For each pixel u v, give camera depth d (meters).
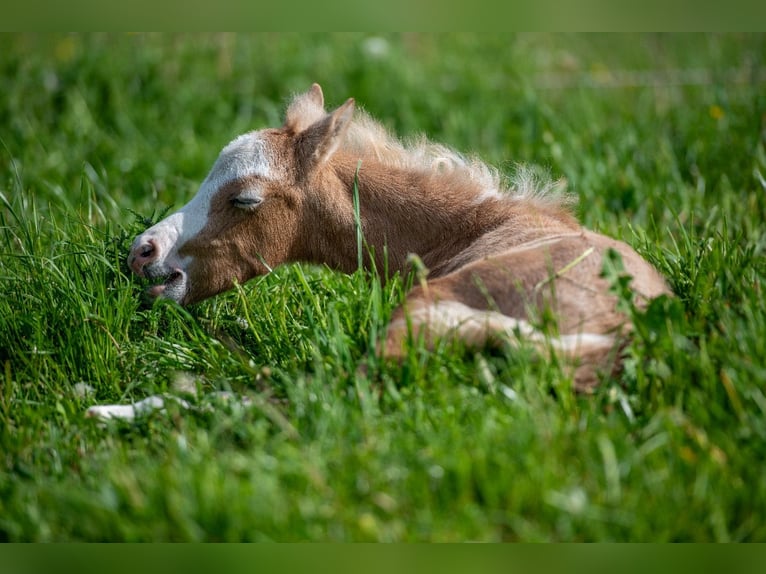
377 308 5.36
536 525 4.19
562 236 5.73
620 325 4.95
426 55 12.30
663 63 11.98
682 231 6.16
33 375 5.64
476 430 4.55
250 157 6.04
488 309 5.26
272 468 4.41
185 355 5.70
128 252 6.36
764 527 4.14
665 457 4.45
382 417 4.78
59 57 11.05
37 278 6.23
